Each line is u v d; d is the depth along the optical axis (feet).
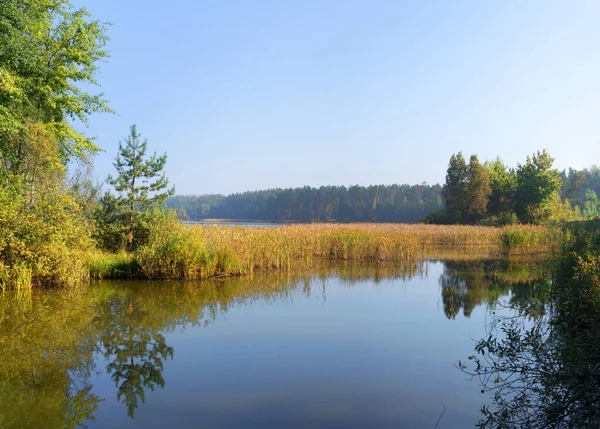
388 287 45.11
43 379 19.54
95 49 64.59
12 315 31.22
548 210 163.63
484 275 54.34
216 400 17.26
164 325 28.99
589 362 17.30
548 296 34.73
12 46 50.26
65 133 61.87
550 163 173.17
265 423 15.31
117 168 59.98
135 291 41.19
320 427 15.03
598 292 22.74
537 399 17.39
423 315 32.27
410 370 20.75
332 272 56.65
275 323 29.73
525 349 20.45
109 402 17.10
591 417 15.14
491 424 15.29
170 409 16.46
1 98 52.03
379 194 342.64
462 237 104.58
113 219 59.36
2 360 22.00
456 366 21.27
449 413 16.22
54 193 45.55
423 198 341.41
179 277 49.26
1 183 45.88
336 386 18.75
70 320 30.01
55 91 61.82
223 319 30.81
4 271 38.93
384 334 27.07
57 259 41.96
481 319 30.99
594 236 34.71
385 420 15.62
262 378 19.65
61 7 60.39
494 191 184.44
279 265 59.62
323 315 32.17
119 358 22.38
